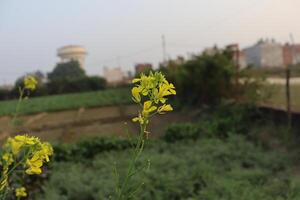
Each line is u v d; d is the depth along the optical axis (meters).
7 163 2.79
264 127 12.59
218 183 7.75
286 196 7.12
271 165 9.38
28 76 5.93
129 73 64.75
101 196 7.21
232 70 16.75
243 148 10.61
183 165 9.24
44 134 19.17
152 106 2.60
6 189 3.41
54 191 7.59
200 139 12.59
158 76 2.59
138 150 2.78
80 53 99.31
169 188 7.67
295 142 11.04
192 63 19.22
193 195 7.46
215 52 18.08
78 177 8.54
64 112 31.31
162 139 13.19
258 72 16.64
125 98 34.94
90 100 37.41
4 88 59.34
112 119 21.78
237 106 14.62
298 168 9.39
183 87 20.09
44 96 54.12
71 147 11.80
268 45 50.81
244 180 8.02
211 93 17.59
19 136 2.58
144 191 7.48
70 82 58.28
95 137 12.45
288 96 12.13
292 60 50.22
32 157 2.57
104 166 9.80
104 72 91.38
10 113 32.97
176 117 18.95
